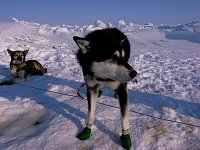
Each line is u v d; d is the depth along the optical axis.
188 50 4.43
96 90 1.03
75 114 1.19
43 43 4.69
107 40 0.95
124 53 1.03
